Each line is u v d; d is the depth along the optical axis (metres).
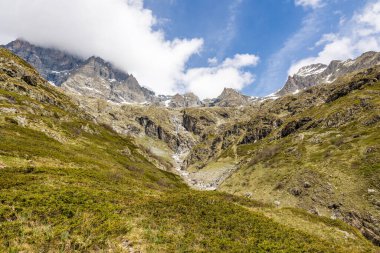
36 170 43.09
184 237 25.03
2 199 26.91
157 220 28.47
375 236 73.94
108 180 49.97
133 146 164.75
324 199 93.75
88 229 23.72
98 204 30.70
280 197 108.56
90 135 131.50
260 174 150.12
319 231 40.66
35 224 23.89
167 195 43.97
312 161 128.88
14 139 65.38
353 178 95.12
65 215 26.72
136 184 54.97
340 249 29.34
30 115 100.00
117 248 21.36
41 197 29.05
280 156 159.00
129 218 27.55
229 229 29.47
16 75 146.88
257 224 32.03
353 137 134.75
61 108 152.25
